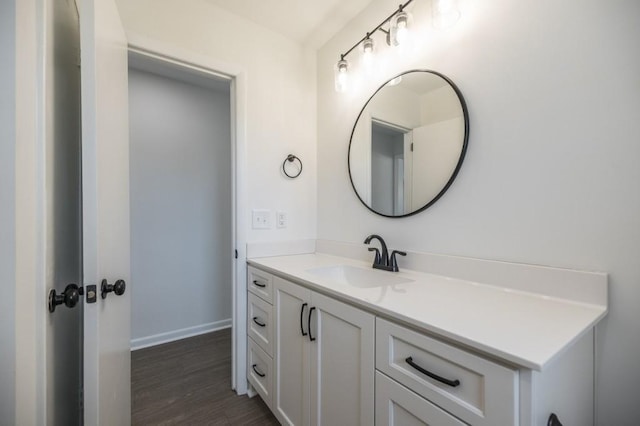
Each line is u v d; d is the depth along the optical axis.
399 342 0.79
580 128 0.88
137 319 2.32
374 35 1.60
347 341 0.97
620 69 0.81
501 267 1.05
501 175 1.06
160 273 2.42
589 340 0.80
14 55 0.61
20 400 0.62
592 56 0.85
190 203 2.57
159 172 2.42
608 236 0.83
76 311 1.04
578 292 0.87
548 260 0.95
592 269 0.85
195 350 2.27
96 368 0.81
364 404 0.89
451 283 1.14
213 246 2.69
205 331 2.64
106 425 0.92
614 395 0.81
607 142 0.83
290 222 1.93
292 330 1.28
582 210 0.88
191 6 1.58
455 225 1.21
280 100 1.90
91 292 0.81
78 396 1.06
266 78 1.84
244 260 1.74
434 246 1.30
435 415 0.69
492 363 0.59
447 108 1.24
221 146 2.74
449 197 1.24
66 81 0.94
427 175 1.32
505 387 0.57
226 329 2.72
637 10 0.78
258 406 1.60
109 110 0.99
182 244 2.53
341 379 1.00
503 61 1.05
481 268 1.11
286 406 1.32
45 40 0.72
